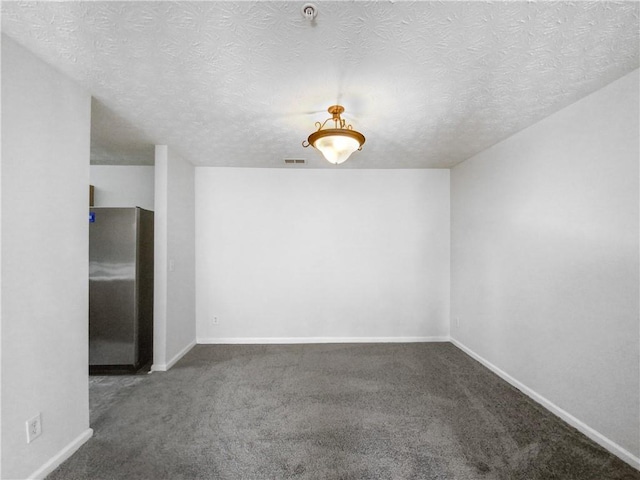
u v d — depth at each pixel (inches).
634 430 67.6
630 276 68.6
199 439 77.3
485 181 125.0
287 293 155.2
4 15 51.7
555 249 89.0
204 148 124.7
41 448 63.9
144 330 125.9
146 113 91.7
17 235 59.0
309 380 111.3
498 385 107.0
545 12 51.2
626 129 69.6
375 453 72.2
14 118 58.5
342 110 86.8
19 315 59.3
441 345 150.3
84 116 76.9
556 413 88.0
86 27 54.7
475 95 79.8
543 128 94.0
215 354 137.7
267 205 154.9
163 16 52.2
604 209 74.5
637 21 52.7
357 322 156.4
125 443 75.6
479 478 64.6
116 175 150.8
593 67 66.9
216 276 153.2
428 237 157.3
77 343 74.1
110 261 118.2
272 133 107.7
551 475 65.3
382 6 50.0
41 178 64.5
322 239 156.2
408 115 92.3
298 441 76.5
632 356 68.1
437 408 91.8
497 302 116.4
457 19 52.9
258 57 63.9
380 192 157.2
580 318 80.7
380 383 108.7
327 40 58.4
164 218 121.2
